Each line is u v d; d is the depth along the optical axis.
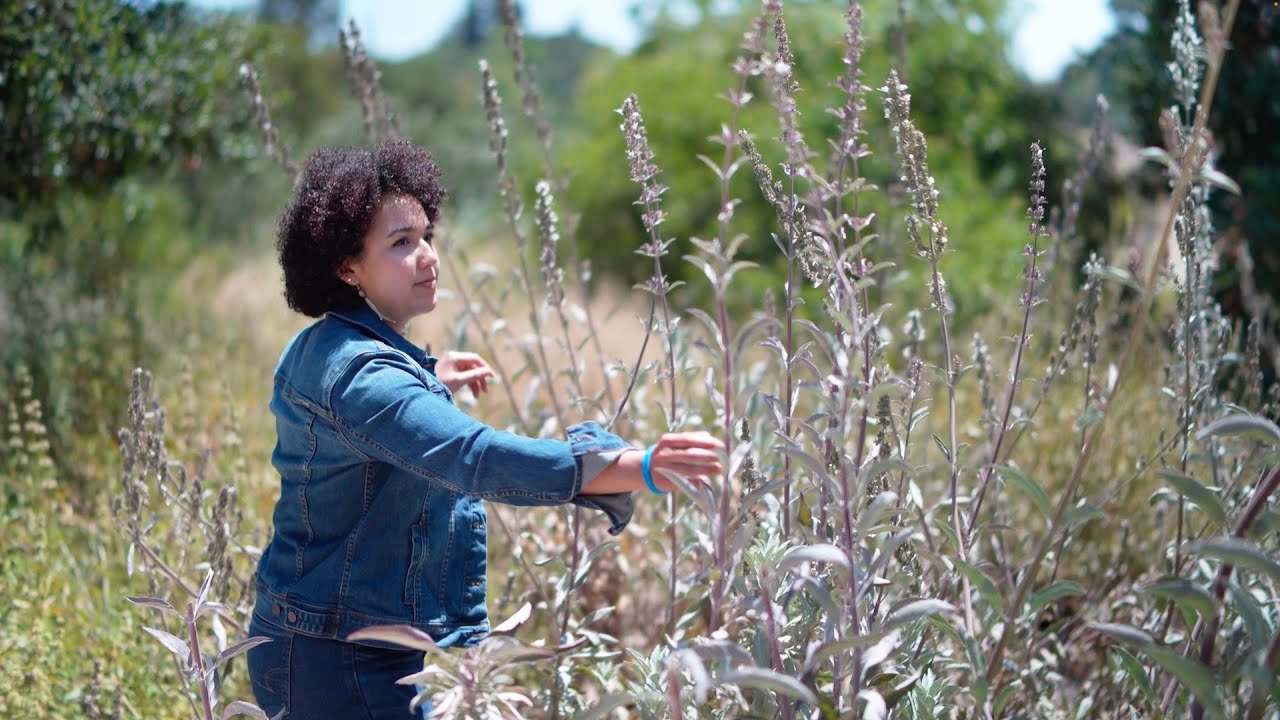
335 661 1.94
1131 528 3.13
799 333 3.85
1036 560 1.68
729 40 9.67
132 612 2.93
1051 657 2.56
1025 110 8.70
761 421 2.75
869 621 1.85
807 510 2.18
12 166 5.13
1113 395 1.63
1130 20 6.31
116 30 5.27
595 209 9.72
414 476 1.95
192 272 7.75
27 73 4.91
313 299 2.06
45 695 2.67
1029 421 2.14
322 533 1.96
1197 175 1.76
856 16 1.82
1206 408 2.48
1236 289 5.34
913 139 1.97
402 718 1.94
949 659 2.16
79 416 4.64
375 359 1.88
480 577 2.07
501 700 1.69
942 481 3.34
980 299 5.85
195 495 2.49
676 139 9.25
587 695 2.71
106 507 3.46
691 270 8.76
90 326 5.46
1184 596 1.48
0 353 4.92
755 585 1.95
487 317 3.76
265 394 4.99
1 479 3.56
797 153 1.67
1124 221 4.89
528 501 1.72
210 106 5.75
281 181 9.14
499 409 4.02
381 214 2.00
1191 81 2.54
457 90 28.28
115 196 6.43
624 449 1.71
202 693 1.86
